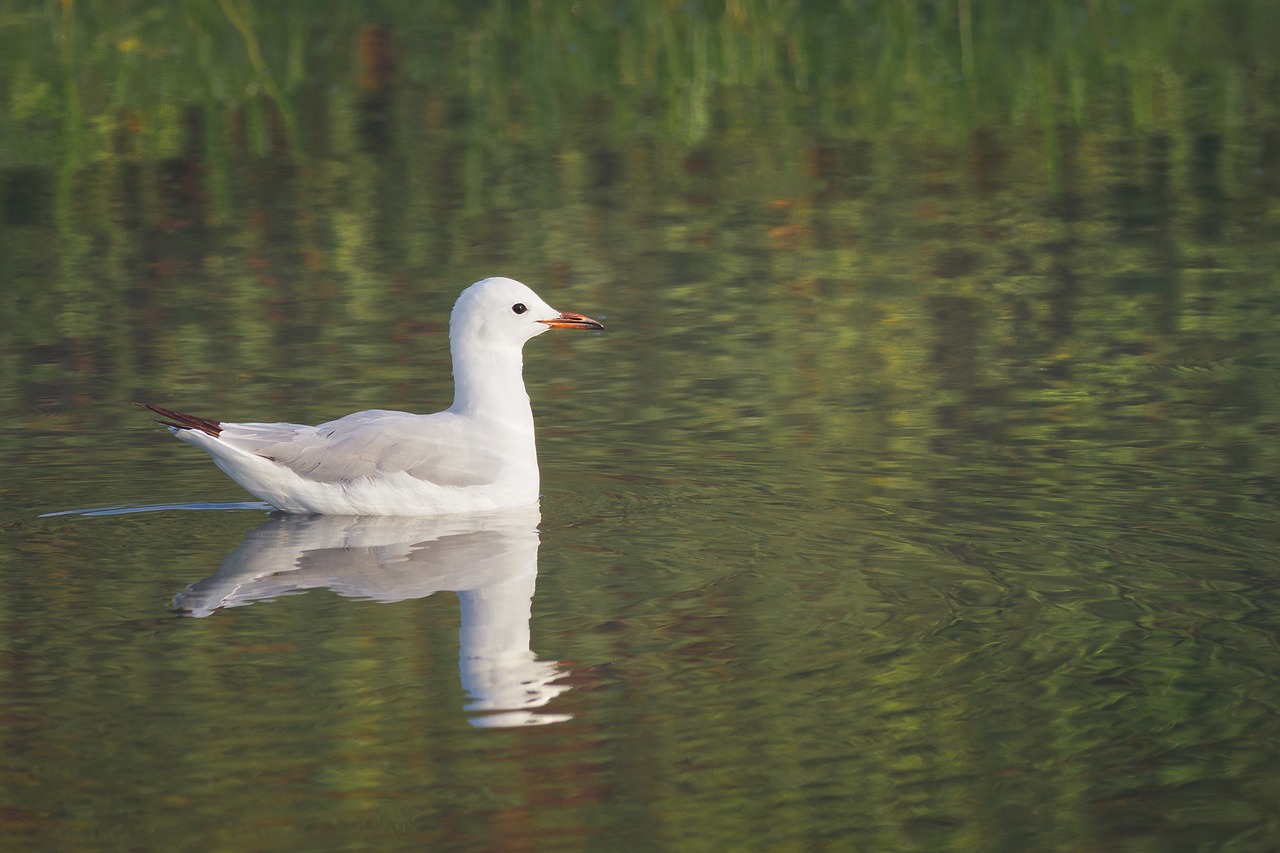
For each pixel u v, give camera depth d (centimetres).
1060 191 2219
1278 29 3091
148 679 862
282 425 1197
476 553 1076
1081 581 1007
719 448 1318
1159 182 2250
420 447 1188
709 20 3072
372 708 829
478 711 822
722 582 1009
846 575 1021
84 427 1378
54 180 2305
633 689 852
